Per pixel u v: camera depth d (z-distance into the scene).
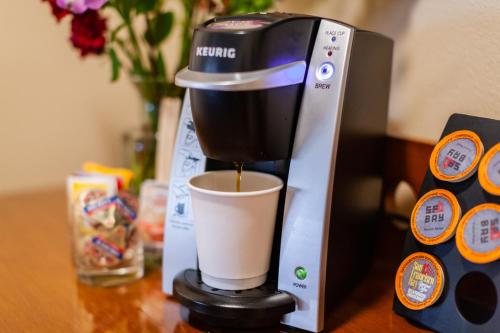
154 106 0.94
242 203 0.57
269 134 0.56
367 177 0.70
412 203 0.80
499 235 0.55
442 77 0.73
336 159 0.59
